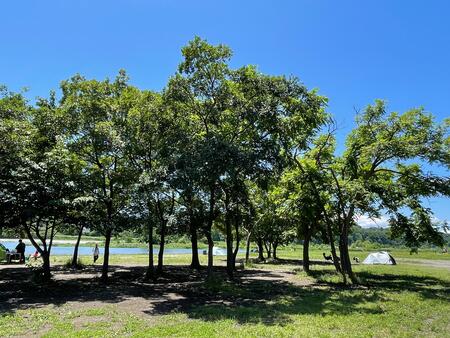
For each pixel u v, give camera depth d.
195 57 18.92
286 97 18.42
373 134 22.56
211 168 15.59
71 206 18.11
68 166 18.70
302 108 18.39
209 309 12.87
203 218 21.19
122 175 19.98
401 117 21.72
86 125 19.45
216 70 18.92
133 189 18.92
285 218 26.59
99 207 19.31
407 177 23.02
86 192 19.12
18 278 21.14
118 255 45.91
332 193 22.25
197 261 30.50
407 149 20.59
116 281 20.73
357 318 11.65
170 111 20.34
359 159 23.02
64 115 19.31
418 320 11.58
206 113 19.77
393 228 23.72
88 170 19.94
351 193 20.94
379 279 23.97
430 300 15.09
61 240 101.94
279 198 26.03
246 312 12.45
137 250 74.81
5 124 16.39
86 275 23.20
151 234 21.58
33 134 17.97
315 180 22.98
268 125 18.39
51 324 10.70
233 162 15.84
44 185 17.27
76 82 20.66
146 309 13.08
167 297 15.75
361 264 39.81
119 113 20.38
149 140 20.61
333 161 24.25
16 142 16.41
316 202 23.06
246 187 23.83
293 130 19.02
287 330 10.05
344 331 10.09
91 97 19.88
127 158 20.92
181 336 9.41
